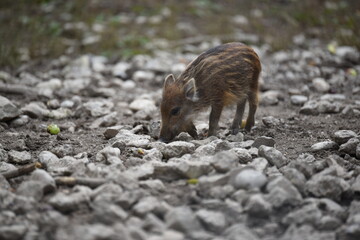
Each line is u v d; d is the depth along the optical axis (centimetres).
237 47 1076
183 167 776
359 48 1777
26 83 1500
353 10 2186
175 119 1034
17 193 722
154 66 1689
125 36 2009
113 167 808
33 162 905
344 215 692
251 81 1109
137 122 1134
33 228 646
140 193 710
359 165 871
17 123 1135
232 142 979
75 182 762
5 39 1777
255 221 678
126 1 2456
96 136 1073
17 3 2242
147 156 870
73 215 682
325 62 1692
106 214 654
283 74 1616
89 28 2080
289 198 707
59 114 1227
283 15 2191
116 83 1539
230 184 747
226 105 1083
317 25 2127
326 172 766
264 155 866
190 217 647
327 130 1089
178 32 2041
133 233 609
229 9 2348
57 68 1708
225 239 620
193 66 1055
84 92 1447
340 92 1430
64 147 948
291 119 1189
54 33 1962
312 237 625
